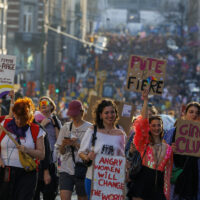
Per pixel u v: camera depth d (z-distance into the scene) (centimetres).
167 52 14562
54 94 6638
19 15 12644
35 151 1572
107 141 1645
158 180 1694
